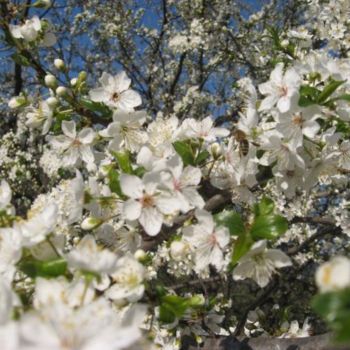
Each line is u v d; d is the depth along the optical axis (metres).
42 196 0.29
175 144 0.26
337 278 0.12
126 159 0.25
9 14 0.34
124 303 0.20
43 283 0.17
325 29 0.52
